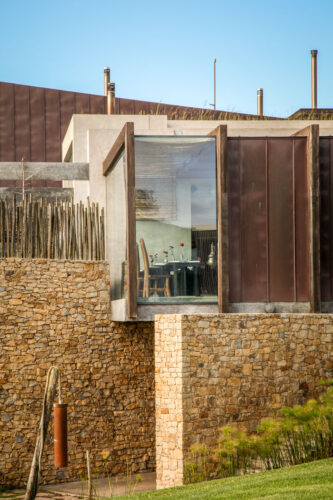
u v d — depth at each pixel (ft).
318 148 41.63
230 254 41.57
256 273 41.81
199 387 35.47
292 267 42.14
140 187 39.88
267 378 37.73
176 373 35.29
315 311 41.27
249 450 33.37
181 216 40.34
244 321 37.35
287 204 42.27
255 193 42.01
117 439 42.29
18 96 69.36
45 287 41.27
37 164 48.91
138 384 43.21
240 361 36.96
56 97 70.85
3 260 40.37
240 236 41.75
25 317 40.57
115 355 42.73
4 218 41.11
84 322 42.14
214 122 52.75
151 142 40.24
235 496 24.40
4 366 39.86
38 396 40.47
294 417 32.53
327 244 42.70
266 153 42.11
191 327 35.55
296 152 42.42
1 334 39.93
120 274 42.01
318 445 32.76
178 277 40.09
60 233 42.45
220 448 34.99
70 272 42.06
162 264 39.86
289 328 38.88
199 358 35.65
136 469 42.68
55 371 22.59
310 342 39.60
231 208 41.75
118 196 42.96
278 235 42.09
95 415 41.81
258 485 25.99
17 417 39.88
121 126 52.31
